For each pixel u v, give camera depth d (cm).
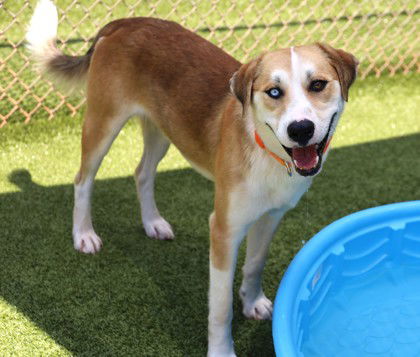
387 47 350
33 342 175
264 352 177
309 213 224
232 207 163
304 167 153
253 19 359
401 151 260
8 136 253
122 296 190
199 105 176
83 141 197
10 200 222
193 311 186
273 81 152
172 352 175
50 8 205
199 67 179
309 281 172
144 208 212
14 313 182
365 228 190
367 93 307
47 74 207
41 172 237
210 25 346
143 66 185
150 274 198
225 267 167
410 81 322
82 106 275
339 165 250
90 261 201
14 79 272
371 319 184
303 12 374
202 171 184
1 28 315
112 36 190
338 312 185
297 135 148
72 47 308
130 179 238
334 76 155
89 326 180
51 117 266
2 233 208
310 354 173
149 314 185
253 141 159
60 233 210
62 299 187
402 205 193
